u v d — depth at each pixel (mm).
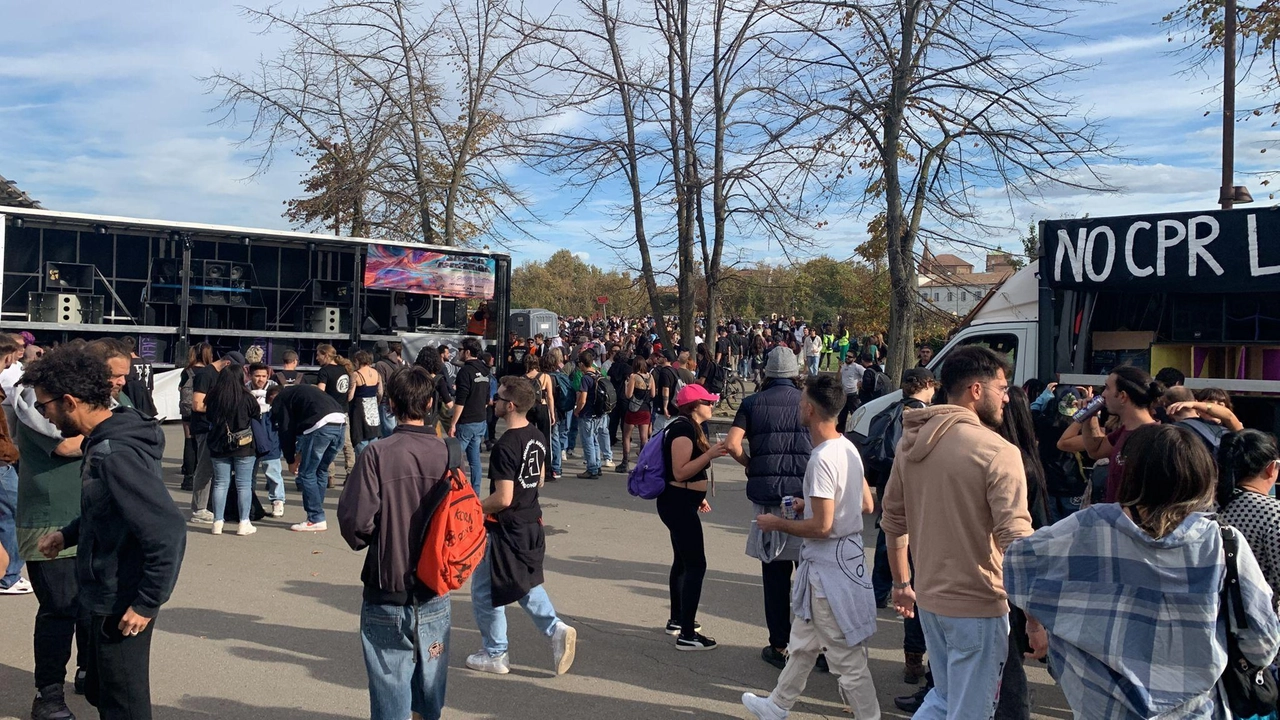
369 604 3596
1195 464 2525
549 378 11984
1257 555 3207
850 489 4152
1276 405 7102
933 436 3408
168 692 4750
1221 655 2523
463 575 3635
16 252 15680
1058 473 6199
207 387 8977
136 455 3297
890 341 13766
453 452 3727
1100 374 7848
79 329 15023
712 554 8078
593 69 17156
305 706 4602
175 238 16453
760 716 4277
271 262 18125
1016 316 8539
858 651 4133
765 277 18000
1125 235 7383
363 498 3496
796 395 5215
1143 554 2584
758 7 14625
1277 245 6809
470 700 4750
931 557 3389
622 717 4570
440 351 14219
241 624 5895
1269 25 13055
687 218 17219
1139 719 2557
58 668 4184
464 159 21297
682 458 5348
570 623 6070
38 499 4152
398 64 21266
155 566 3270
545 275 81812
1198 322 7703
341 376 10695
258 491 11086
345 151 22500
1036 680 5219
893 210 13492
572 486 11773
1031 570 2779
